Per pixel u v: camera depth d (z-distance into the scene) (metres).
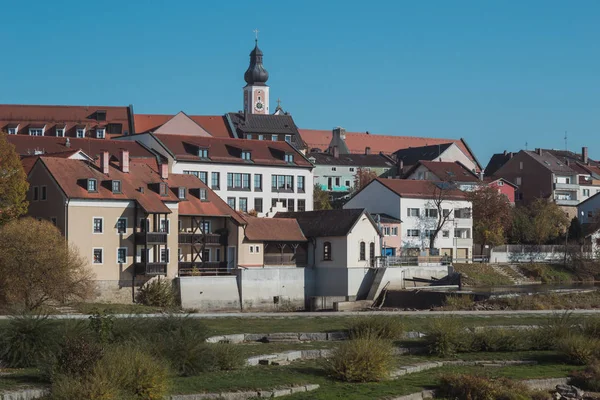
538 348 64.94
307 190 145.12
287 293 114.81
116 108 171.00
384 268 118.69
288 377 50.84
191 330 55.50
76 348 46.03
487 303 103.12
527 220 166.50
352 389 49.09
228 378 49.69
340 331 69.19
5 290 83.44
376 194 148.38
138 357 44.78
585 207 183.62
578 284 144.12
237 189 138.62
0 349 50.53
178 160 133.38
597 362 58.09
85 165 104.38
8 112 164.50
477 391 49.47
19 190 97.69
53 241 87.00
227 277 108.56
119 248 101.19
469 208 152.88
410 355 61.28
